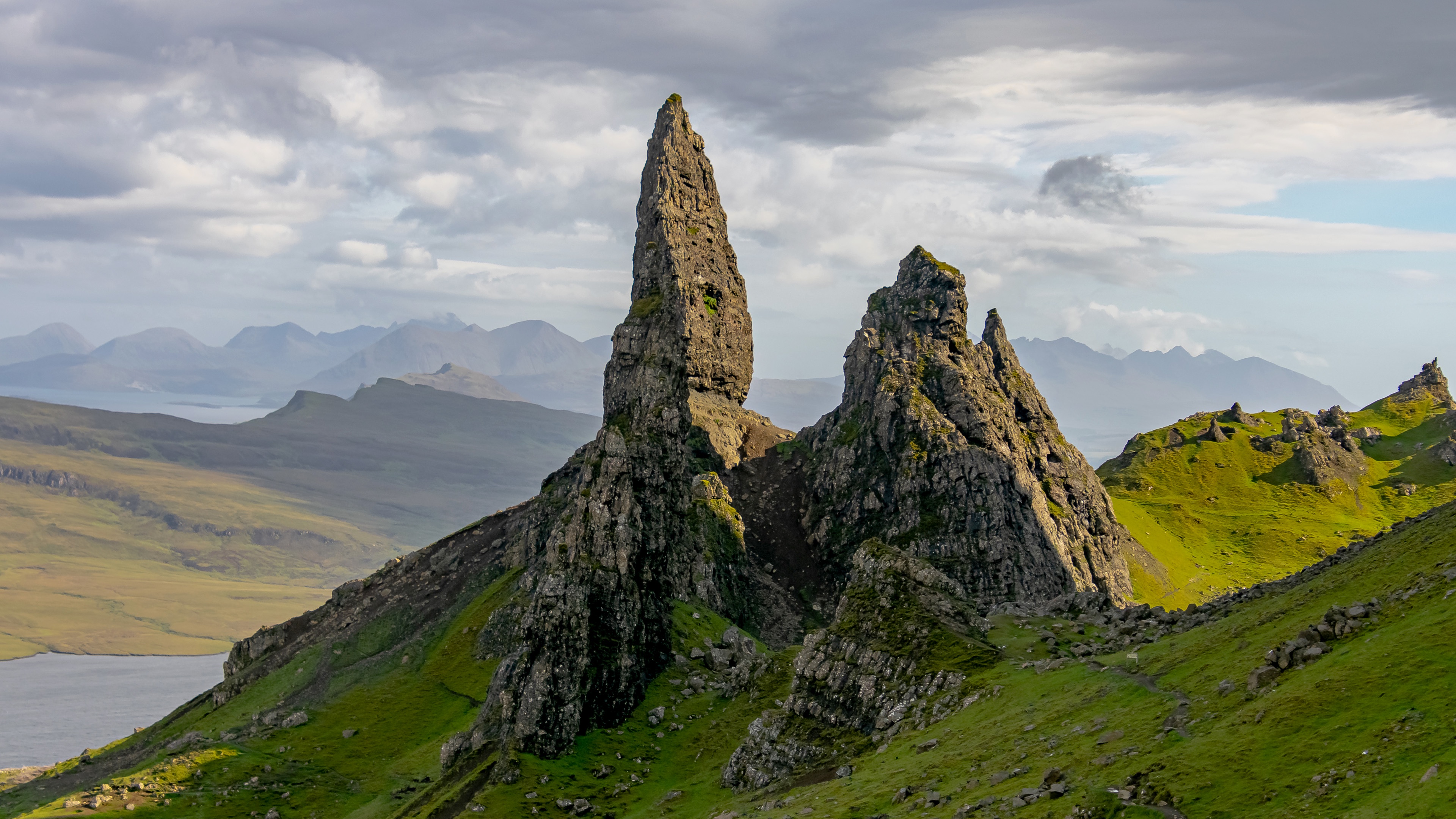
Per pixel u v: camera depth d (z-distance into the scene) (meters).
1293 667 127.88
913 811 137.25
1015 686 174.12
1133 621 196.25
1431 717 101.38
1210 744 117.94
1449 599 120.44
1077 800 118.06
